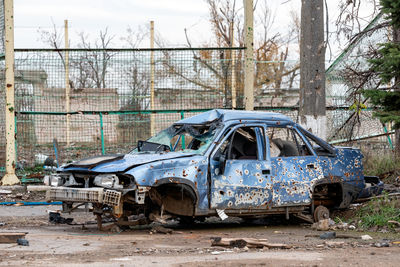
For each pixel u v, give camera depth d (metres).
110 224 9.89
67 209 9.93
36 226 10.59
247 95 16.03
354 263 6.48
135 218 11.04
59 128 19.31
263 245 7.75
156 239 8.80
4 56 15.67
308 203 10.45
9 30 15.64
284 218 11.18
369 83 14.68
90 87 19.31
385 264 6.43
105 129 19.50
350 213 11.29
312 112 12.73
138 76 17.52
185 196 9.72
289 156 10.63
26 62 16.53
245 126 10.25
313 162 10.62
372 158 15.76
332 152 10.93
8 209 13.26
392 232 9.76
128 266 6.33
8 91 15.62
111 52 17.25
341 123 17.69
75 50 16.19
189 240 8.72
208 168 9.69
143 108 18.19
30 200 14.59
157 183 9.19
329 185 11.09
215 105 17.27
